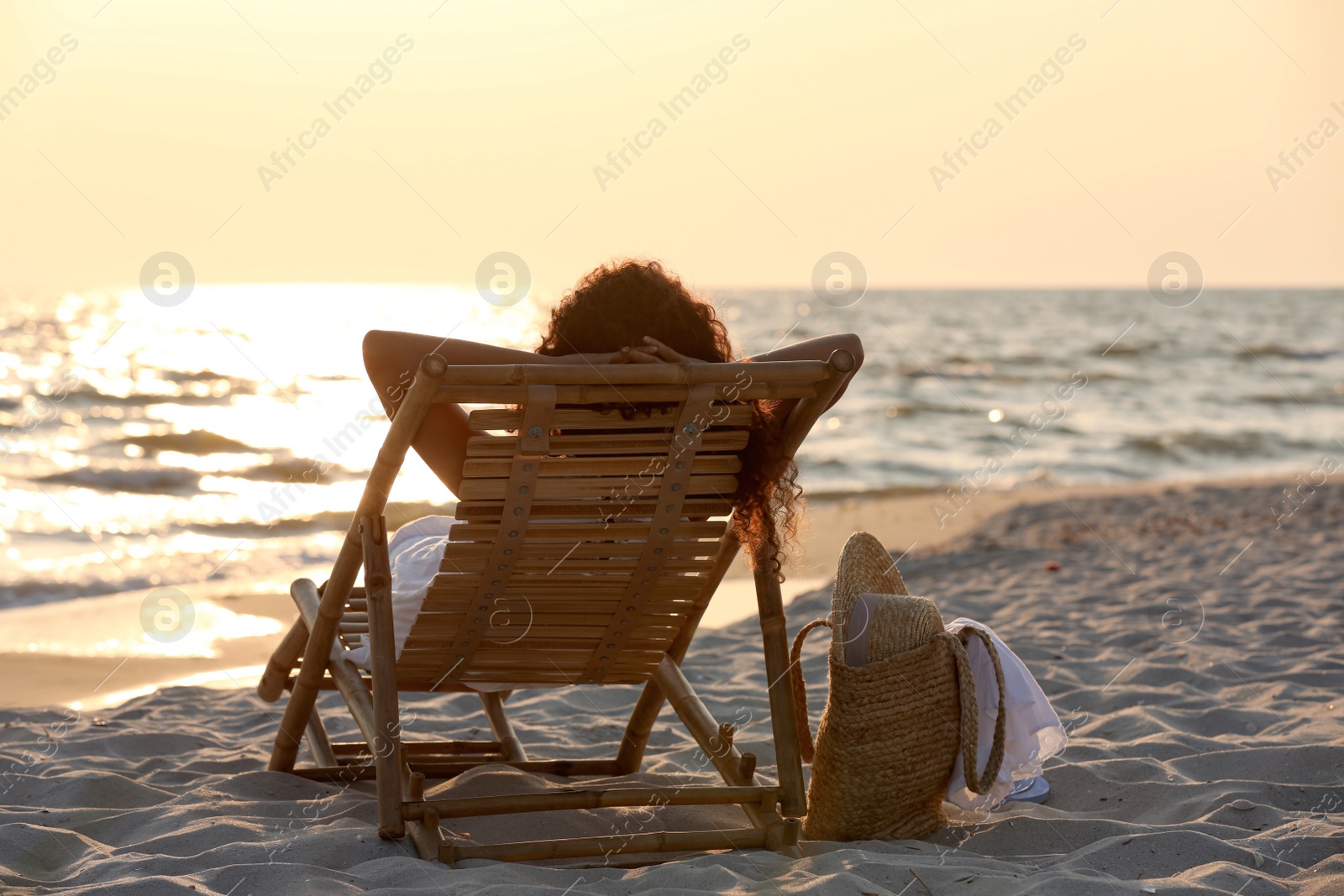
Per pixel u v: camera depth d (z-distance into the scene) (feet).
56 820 7.88
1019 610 17.57
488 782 8.67
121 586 23.04
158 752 10.80
